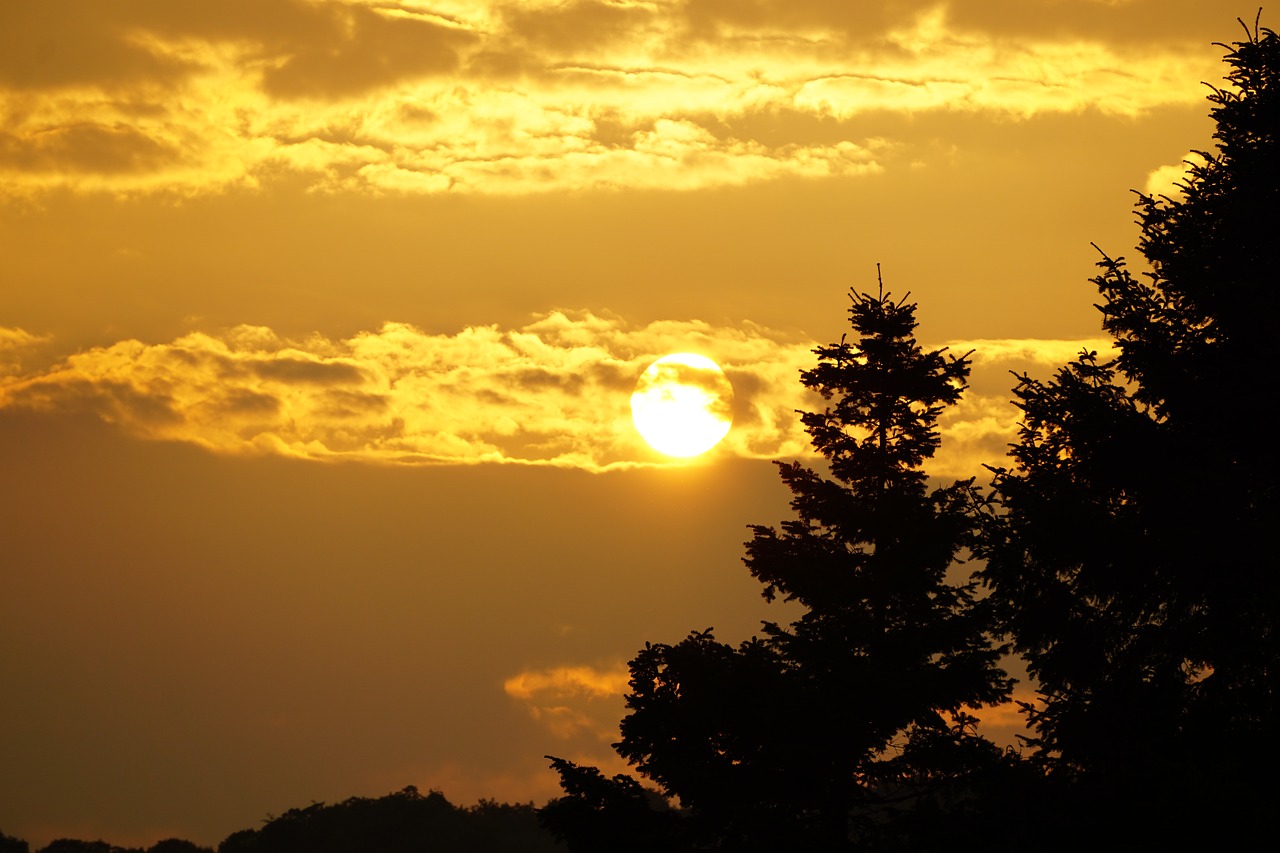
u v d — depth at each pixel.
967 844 70.56
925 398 105.25
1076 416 74.75
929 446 104.50
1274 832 55.94
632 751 104.69
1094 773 67.44
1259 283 71.56
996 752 94.19
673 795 102.31
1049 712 74.75
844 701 95.44
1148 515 72.06
